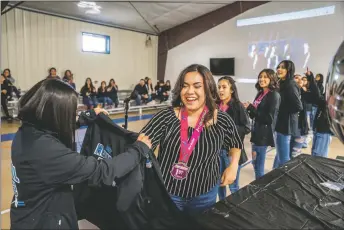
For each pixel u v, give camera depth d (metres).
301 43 7.23
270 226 0.94
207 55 9.16
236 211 1.04
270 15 7.70
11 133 4.75
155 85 10.08
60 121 0.88
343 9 6.48
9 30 6.34
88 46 8.05
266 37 7.86
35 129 0.87
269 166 3.47
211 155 1.20
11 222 0.91
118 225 0.99
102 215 1.07
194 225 0.88
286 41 7.48
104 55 8.53
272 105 2.11
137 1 6.96
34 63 6.88
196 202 1.20
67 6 6.76
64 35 7.44
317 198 1.18
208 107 1.22
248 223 0.95
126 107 2.44
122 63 9.14
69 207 0.94
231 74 8.62
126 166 0.92
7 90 5.89
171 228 0.85
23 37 6.61
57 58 7.35
